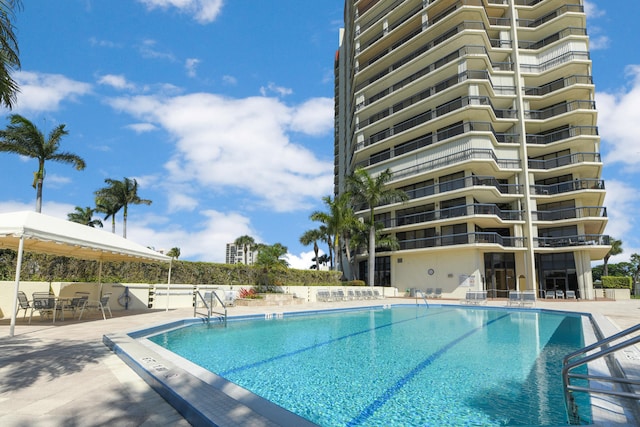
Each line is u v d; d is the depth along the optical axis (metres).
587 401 4.24
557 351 8.38
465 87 33.62
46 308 10.41
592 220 32.47
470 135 32.41
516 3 39.91
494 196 33.50
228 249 129.38
